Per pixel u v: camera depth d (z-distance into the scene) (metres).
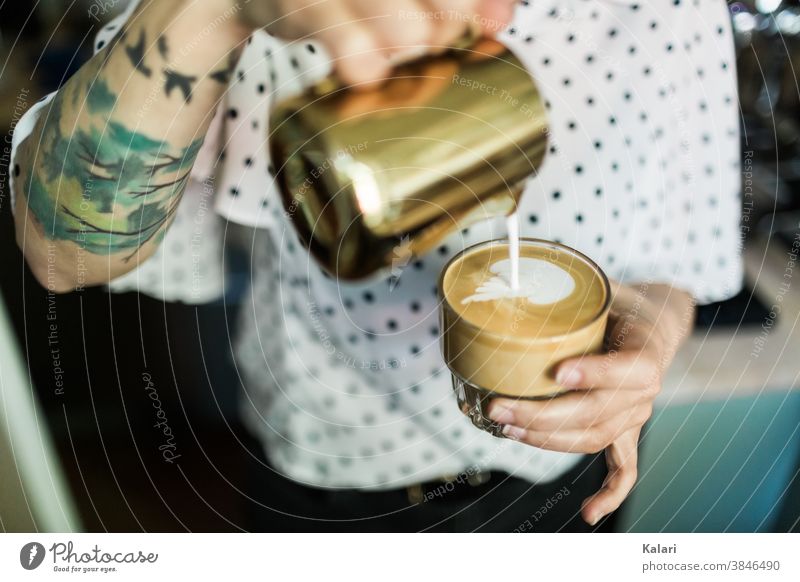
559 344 0.27
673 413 0.42
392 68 0.33
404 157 0.36
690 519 0.42
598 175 0.40
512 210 0.38
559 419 0.31
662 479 0.43
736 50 0.47
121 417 0.41
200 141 0.32
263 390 0.44
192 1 0.28
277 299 0.42
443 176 0.36
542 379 0.29
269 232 0.41
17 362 0.41
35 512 0.39
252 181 0.39
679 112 0.41
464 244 0.39
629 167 0.40
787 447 0.43
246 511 0.42
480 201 0.37
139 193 0.31
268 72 0.35
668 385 0.42
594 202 0.40
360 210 0.37
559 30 0.40
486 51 0.35
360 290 0.40
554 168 0.40
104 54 0.30
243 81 0.36
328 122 0.35
